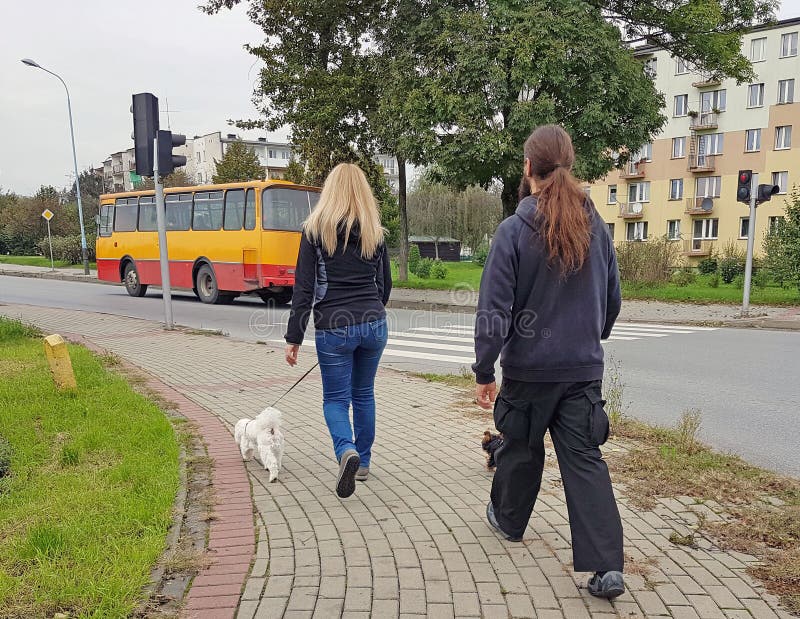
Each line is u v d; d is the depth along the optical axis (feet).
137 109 36.14
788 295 57.41
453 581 9.21
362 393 13.10
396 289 72.23
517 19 47.83
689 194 149.89
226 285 55.57
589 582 8.80
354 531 10.87
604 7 54.75
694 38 56.95
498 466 10.10
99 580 8.81
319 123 62.08
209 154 304.91
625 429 17.22
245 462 14.52
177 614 8.29
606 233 9.03
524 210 8.73
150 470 13.16
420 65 53.98
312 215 11.94
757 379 26.17
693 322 46.09
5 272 107.24
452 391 22.74
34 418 17.16
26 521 10.93
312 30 63.00
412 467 14.38
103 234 67.92
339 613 8.36
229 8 62.08
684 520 11.39
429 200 186.29
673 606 8.56
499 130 49.44
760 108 138.41
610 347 34.78
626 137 50.31
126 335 36.09
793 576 9.30
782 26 133.49
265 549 10.16
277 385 23.29
